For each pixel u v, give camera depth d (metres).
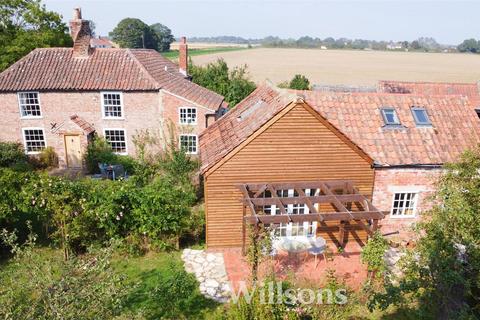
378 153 18.31
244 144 16.92
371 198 18.48
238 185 17.22
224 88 43.16
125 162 30.25
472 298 10.99
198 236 18.83
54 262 10.72
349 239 18.53
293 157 17.41
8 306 8.59
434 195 12.50
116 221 17.17
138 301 14.07
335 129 17.19
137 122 31.48
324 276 15.59
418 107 20.39
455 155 18.67
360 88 41.69
